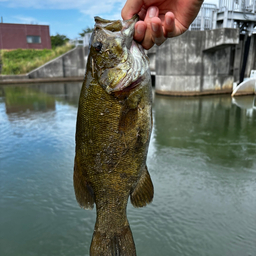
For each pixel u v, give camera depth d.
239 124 1.80
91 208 0.38
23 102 2.92
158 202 0.89
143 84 0.34
